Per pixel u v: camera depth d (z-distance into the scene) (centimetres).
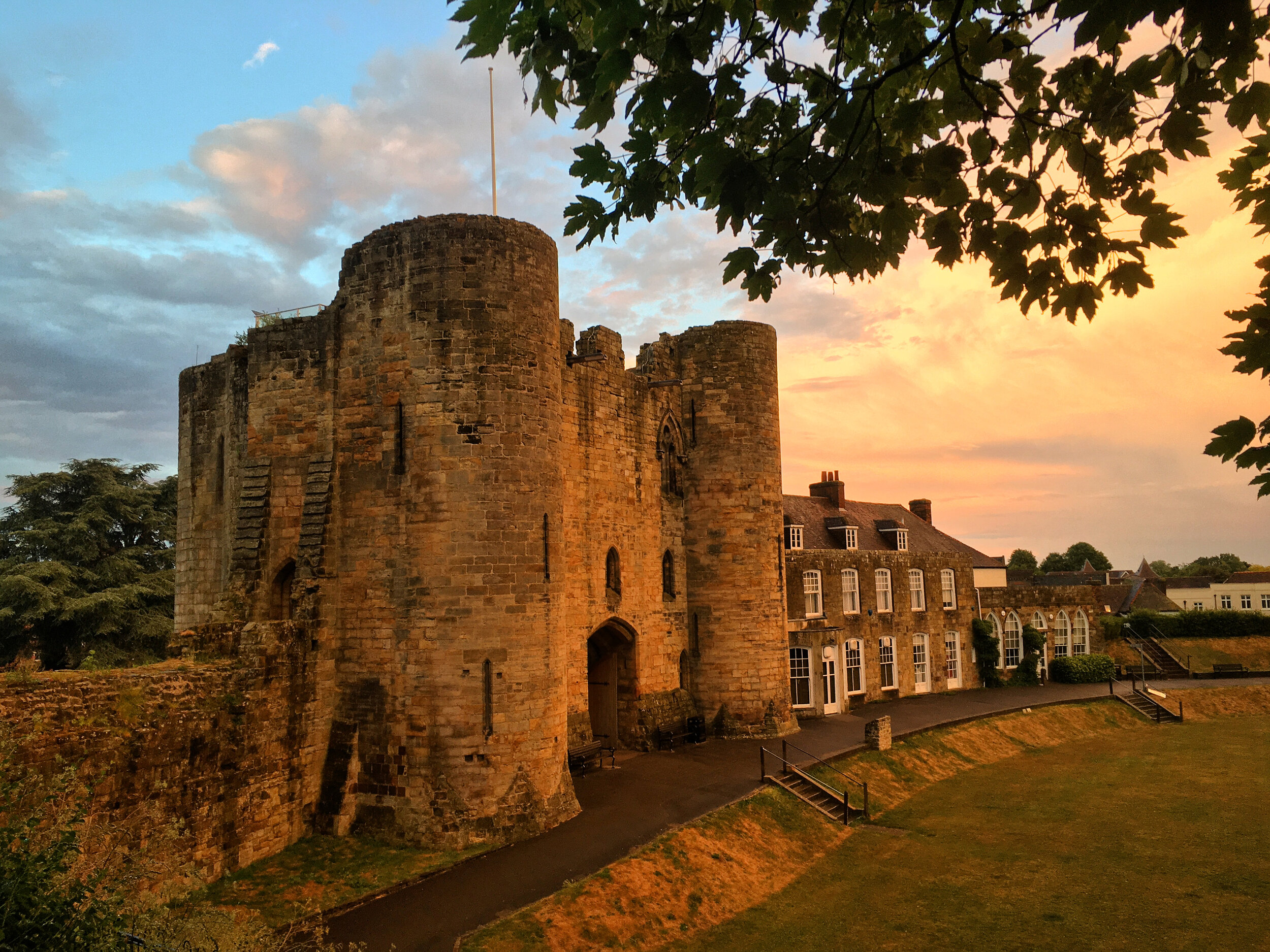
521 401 2045
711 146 558
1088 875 2117
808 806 2414
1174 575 14362
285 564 2147
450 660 1922
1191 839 2406
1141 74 549
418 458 1994
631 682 2878
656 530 3033
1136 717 4375
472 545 1956
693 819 2072
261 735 1791
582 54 570
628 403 2936
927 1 585
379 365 2061
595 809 2128
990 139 598
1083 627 5431
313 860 1762
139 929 916
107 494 3931
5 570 3669
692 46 530
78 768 1377
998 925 1812
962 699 4378
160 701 1586
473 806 1880
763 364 3247
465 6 508
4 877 801
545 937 1496
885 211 610
